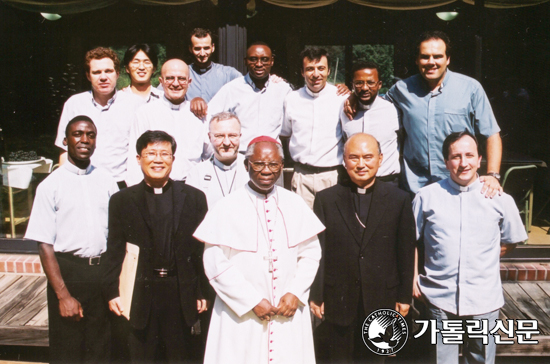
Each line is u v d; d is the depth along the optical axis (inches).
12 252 205.0
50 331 133.7
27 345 160.7
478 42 219.1
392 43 222.7
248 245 119.0
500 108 222.8
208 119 166.1
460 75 152.6
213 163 143.7
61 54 221.6
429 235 134.6
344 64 225.1
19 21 217.3
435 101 151.5
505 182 218.2
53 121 222.8
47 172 221.8
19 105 220.2
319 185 167.0
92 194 132.9
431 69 147.2
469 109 151.6
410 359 150.0
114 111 160.4
